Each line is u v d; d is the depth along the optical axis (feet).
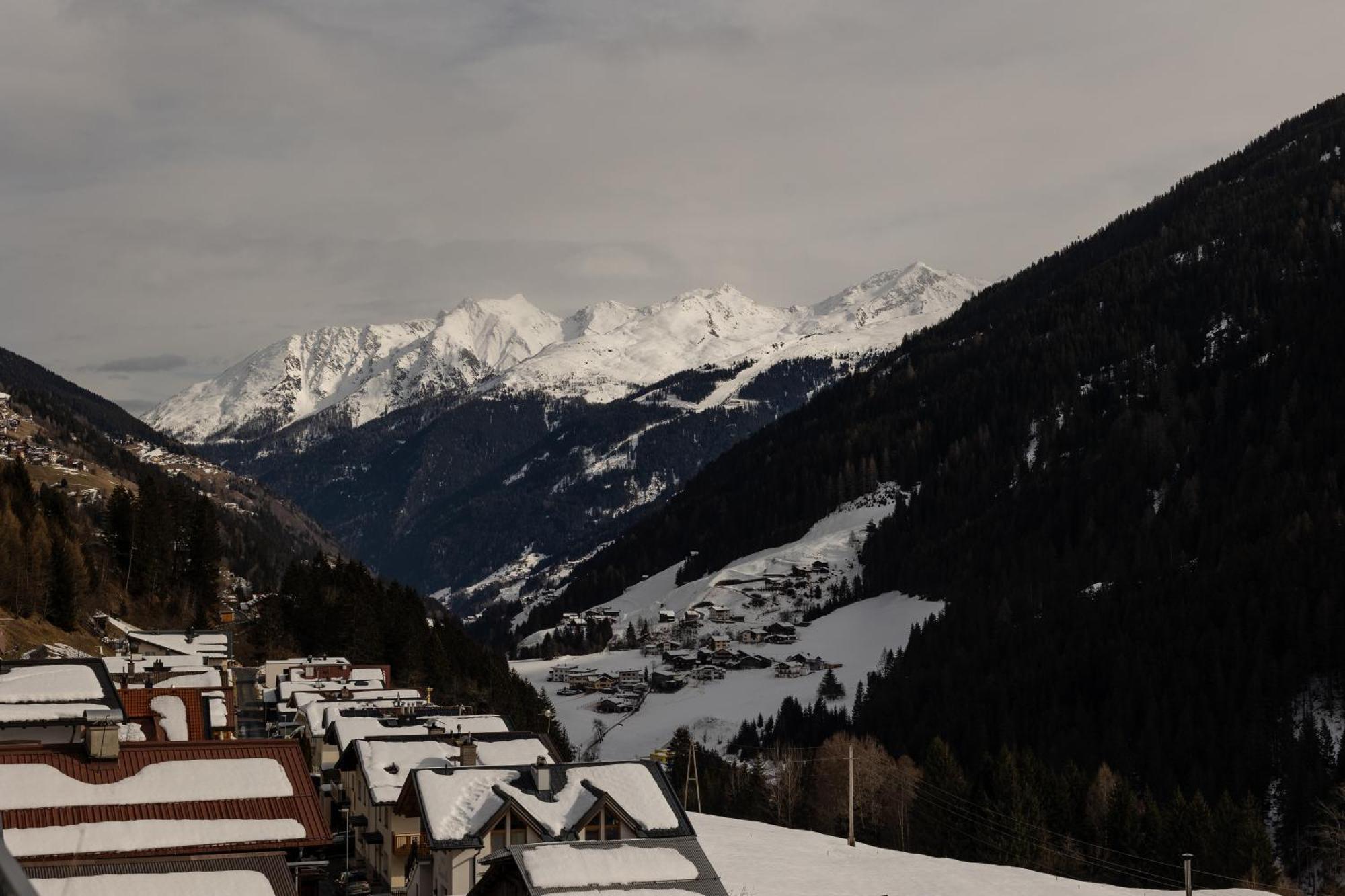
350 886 235.20
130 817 165.48
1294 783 468.75
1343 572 634.02
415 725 295.69
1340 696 554.87
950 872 277.85
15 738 219.82
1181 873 372.17
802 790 483.51
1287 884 389.19
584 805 208.03
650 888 158.20
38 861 155.63
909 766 472.85
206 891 147.64
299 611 634.02
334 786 298.76
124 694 284.41
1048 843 399.24
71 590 567.18
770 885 257.55
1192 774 504.43
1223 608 651.66
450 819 209.97
